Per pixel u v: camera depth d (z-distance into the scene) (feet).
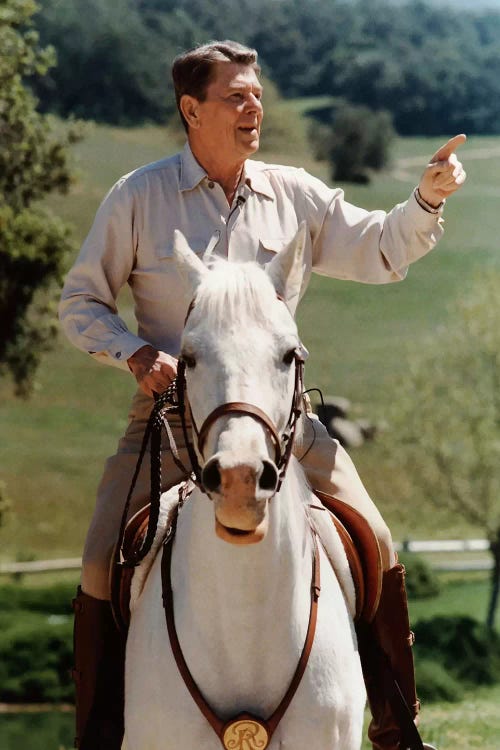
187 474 11.50
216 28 303.48
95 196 144.36
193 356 10.44
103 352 13.21
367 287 171.42
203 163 13.84
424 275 173.58
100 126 216.33
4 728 61.11
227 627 11.07
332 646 11.67
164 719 11.33
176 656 11.37
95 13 236.02
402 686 13.69
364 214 14.46
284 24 321.73
